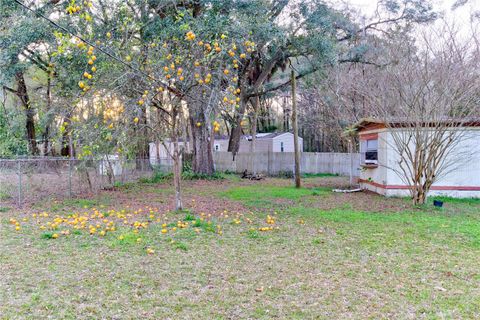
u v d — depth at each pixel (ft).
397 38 36.17
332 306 10.22
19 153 43.14
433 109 26.37
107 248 15.69
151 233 18.45
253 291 11.27
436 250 15.90
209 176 55.47
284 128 110.83
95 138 23.57
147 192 38.17
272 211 26.32
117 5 25.32
